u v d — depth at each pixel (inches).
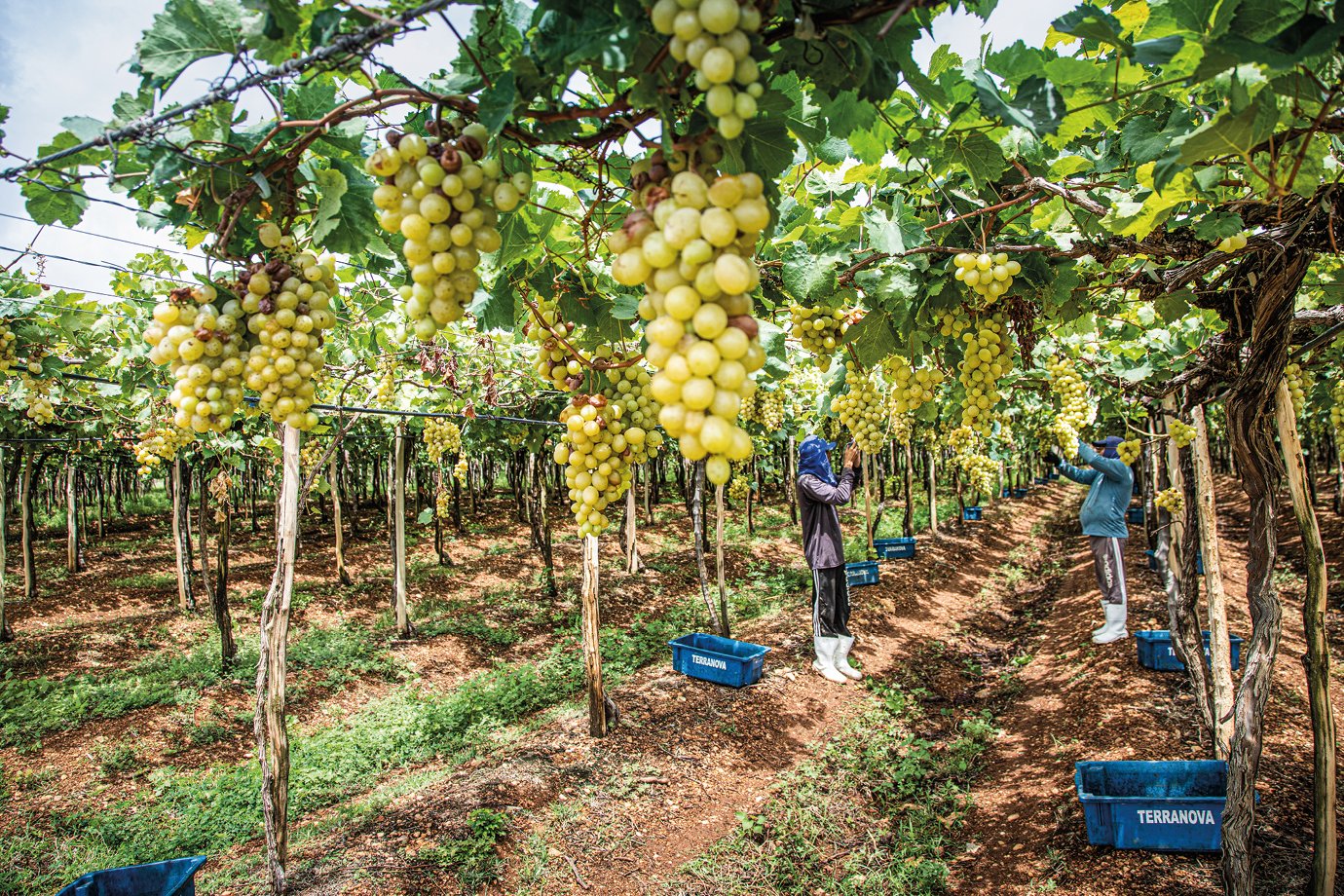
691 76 61.8
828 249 128.8
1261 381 119.9
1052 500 1070.4
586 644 253.9
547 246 112.0
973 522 763.4
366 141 87.4
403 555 438.9
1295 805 184.7
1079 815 191.6
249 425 354.3
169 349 77.7
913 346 140.2
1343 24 54.1
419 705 339.9
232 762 295.7
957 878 186.7
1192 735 218.8
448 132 67.9
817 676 320.5
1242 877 131.0
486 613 481.1
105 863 218.2
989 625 435.8
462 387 353.7
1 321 212.1
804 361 349.7
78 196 82.7
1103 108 108.7
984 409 134.5
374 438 573.3
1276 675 267.3
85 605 499.8
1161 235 112.7
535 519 604.4
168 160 70.4
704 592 400.5
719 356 52.5
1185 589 214.7
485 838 187.5
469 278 67.6
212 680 365.4
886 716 291.0
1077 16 75.5
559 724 275.9
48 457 605.6
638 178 64.8
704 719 272.4
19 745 296.7
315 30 64.3
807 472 323.0
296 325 78.1
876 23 62.2
